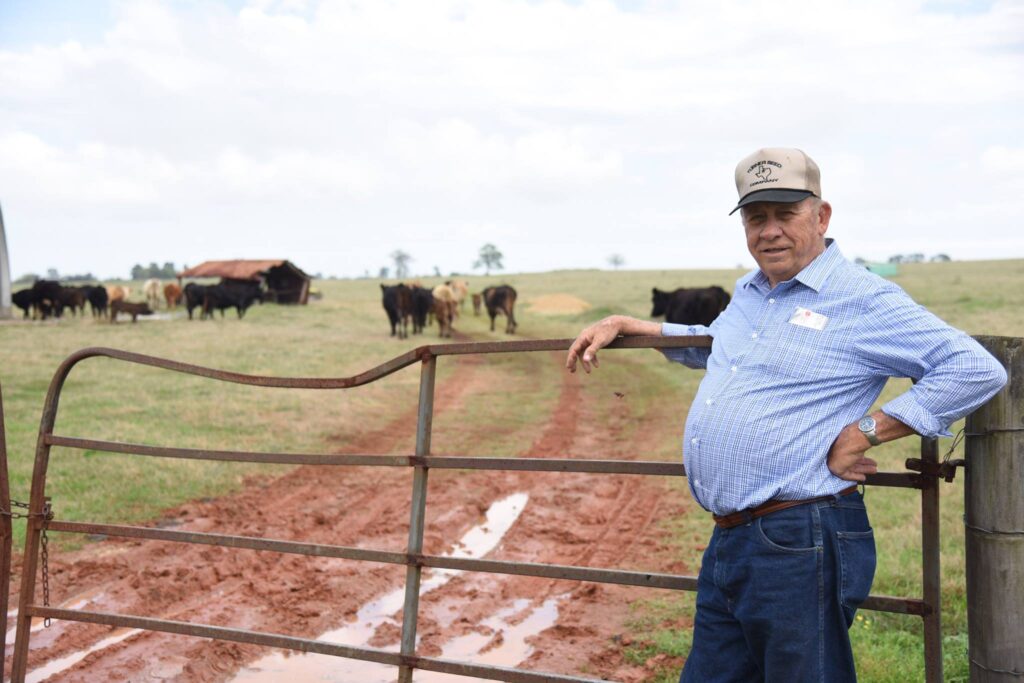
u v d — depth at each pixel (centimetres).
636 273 10675
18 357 1931
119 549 709
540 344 311
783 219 263
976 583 265
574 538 745
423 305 3027
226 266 5550
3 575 381
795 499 252
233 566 676
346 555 340
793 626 250
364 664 506
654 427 1287
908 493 806
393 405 1501
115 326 3167
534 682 307
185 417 1253
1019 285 4234
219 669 495
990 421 258
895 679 436
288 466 1023
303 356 2167
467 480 966
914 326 246
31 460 956
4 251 3594
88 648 521
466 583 646
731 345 271
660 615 563
